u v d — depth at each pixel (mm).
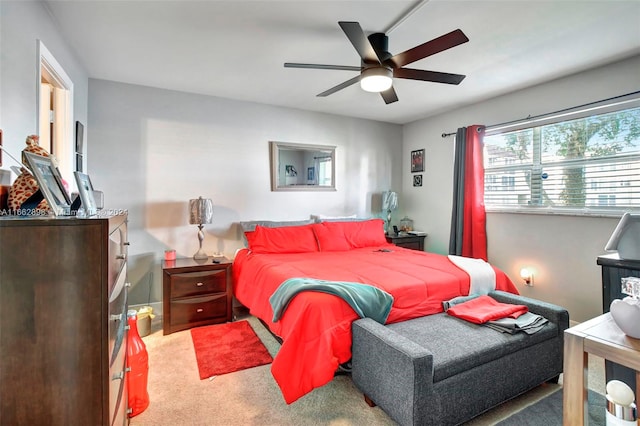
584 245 2949
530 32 2250
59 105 2373
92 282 1006
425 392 1495
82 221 1000
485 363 1727
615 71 2715
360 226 4008
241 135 3809
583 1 1892
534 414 1792
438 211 4445
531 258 3363
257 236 3424
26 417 965
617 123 2754
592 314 2896
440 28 2199
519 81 3166
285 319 1984
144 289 3340
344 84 2531
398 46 2455
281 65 2820
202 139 3596
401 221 4883
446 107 4090
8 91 1434
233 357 2424
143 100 3305
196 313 3025
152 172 3357
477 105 3887
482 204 3754
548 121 3186
